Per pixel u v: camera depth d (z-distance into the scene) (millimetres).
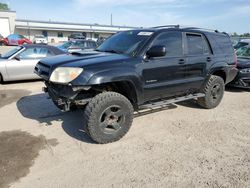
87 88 3805
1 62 8383
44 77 4207
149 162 3561
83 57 4250
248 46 9227
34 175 3236
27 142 4113
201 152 3859
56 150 3871
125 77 4062
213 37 5789
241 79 7688
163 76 4680
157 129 4715
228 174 3293
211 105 5891
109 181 3133
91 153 3799
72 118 5207
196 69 5289
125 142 4168
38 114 5441
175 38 4961
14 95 7078
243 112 5812
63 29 59219
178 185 3061
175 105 6211
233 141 4262
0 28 48781
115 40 5164
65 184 3068
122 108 4113
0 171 3291
